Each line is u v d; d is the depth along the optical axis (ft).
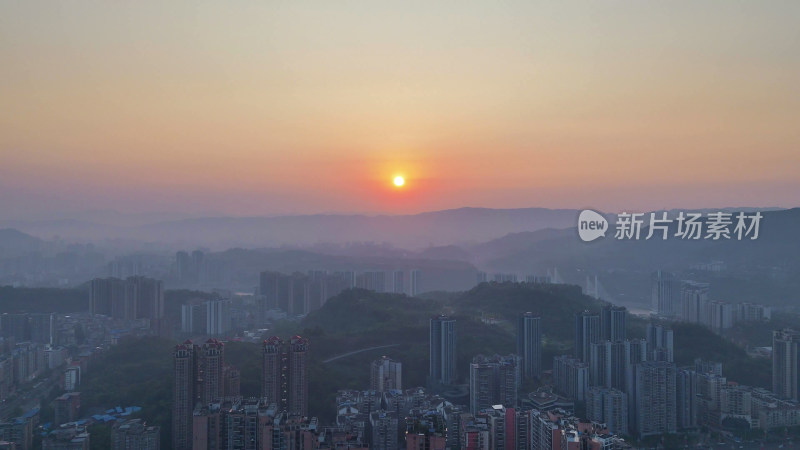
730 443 437.17
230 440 350.64
